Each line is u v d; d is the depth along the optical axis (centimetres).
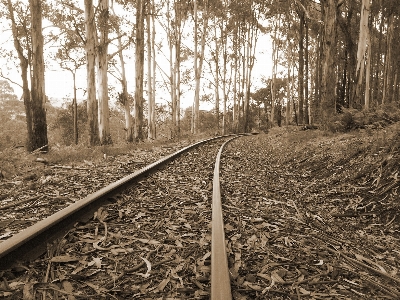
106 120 1725
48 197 461
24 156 827
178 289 228
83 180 579
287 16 3175
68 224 324
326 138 1091
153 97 2908
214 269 222
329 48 1499
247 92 3722
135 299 217
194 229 352
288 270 278
